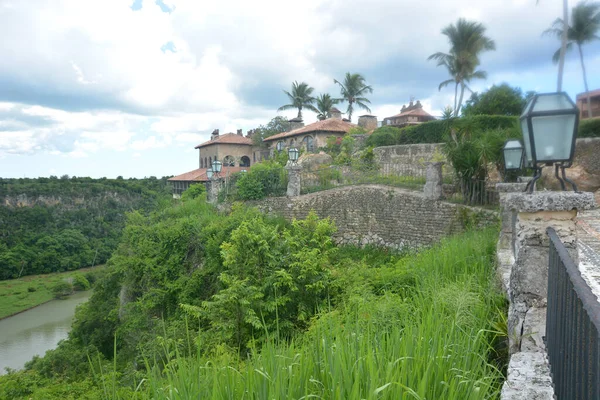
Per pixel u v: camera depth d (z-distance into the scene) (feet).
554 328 8.68
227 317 36.17
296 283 39.86
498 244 28.22
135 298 75.20
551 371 8.83
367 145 110.52
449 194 61.26
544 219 11.13
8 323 140.36
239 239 44.86
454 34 126.21
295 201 79.05
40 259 217.56
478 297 16.70
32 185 269.85
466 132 59.31
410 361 9.26
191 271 71.26
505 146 32.48
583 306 5.16
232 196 89.45
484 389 8.57
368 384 8.19
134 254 82.53
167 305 64.49
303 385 8.92
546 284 11.13
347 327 12.07
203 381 9.39
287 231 49.88
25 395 53.42
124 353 49.62
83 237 245.04
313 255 42.06
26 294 179.42
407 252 61.46
